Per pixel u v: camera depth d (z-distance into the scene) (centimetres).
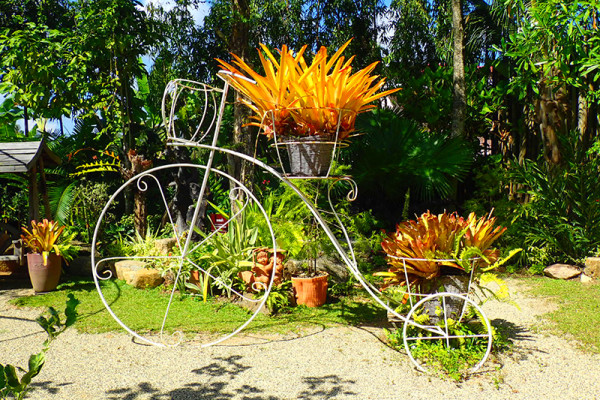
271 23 1300
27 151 720
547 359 387
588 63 604
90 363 391
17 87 1035
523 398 321
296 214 613
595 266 662
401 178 979
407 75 1232
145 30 1073
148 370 377
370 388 339
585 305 534
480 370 366
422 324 411
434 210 1031
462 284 402
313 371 371
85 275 751
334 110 356
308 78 353
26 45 1013
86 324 495
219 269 606
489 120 1121
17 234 759
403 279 412
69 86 1010
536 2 671
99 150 1074
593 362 379
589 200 738
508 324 480
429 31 1345
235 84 371
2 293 648
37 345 436
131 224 967
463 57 999
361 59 1354
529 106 961
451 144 958
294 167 369
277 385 347
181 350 420
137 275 655
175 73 1305
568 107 814
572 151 766
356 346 425
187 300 590
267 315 523
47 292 644
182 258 440
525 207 790
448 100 1121
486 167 980
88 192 920
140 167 901
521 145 1067
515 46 714
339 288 604
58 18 1388
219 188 1102
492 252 411
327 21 1325
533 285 653
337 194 972
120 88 1058
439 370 367
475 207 904
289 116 366
